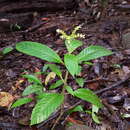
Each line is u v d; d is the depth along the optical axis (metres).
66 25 1.88
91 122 0.92
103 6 1.91
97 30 1.73
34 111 0.69
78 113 0.96
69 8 2.15
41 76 1.22
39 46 0.76
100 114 0.96
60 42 1.62
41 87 0.91
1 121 0.95
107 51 0.79
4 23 1.88
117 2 2.22
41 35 1.78
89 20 1.93
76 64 0.70
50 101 0.70
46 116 0.68
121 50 1.46
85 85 1.15
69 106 0.96
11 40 1.73
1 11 2.01
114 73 1.23
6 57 1.47
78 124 0.87
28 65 1.38
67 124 0.87
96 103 0.71
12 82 1.23
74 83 1.17
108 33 1.68
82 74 1.23
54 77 1.16
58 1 2.11
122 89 1.09
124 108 0.99
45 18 2.03
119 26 1.74
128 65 1.30
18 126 0.92
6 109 1.02
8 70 1.33
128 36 1.48
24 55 1.48
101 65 1.29
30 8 2.08
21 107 1.02
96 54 0.78
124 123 0.91
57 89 1.12
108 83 1.15
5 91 1.16
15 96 1.10
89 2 2.15
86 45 1.53
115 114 0.95
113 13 1.99
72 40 0.75
